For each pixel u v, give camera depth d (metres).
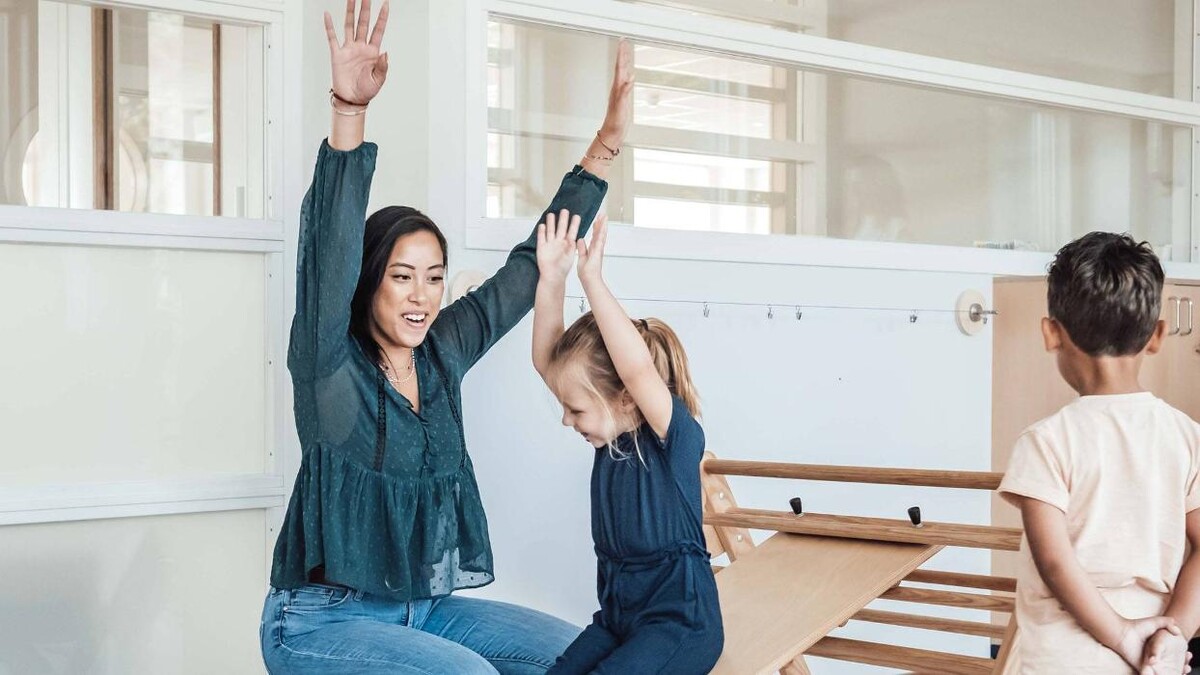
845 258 3.40
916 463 3.58
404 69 2.67
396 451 1.88
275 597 1.90
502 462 2.83
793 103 3.32
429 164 2.71
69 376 2.42
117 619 2.45
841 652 2.38
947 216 3.66
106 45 2.46
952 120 3.67
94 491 2.40
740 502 3.23
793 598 2.17
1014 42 3.81
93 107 2.45
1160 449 1.79
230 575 2.56
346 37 1.78
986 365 3.73
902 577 2.27
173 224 2.48
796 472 2.61
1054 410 3.93
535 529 2.88
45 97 2.40
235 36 2.58
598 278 1.87
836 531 2.44
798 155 3.33
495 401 2.82
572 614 2.93
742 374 3.22
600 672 1.77
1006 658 2.11
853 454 3.44
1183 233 4.29
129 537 2.46
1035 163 3.87
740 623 2.08
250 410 2.58
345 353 1.85
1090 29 4.01
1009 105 3.80
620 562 1.92
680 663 1.81
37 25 2.40
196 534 2.53
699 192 3.15
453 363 2.04
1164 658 1.73
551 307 2.08
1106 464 1.80
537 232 2.09
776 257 3.26
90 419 2.44
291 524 1.87
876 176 3.50
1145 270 1.83
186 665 2.52
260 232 2.56
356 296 1.91
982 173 3.75
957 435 3.67
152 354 2.49
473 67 2.76
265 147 2.60
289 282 2.59
